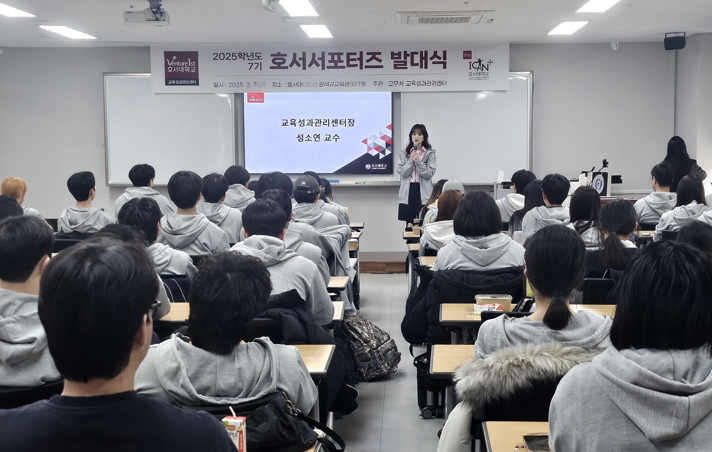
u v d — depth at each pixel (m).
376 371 3.92
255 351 1.59
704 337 1.02
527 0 6.14
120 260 0.87
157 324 2.68
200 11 6.50
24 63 8.77
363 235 8.94
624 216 3.28
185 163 8.66
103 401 0.83
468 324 2.61
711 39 7.88
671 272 1.02
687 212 4.63
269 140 8.65
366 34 7.67
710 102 7.96
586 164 8.62
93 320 0.82
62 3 6.23
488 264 3.02
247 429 1.46
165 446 0.84
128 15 6.19
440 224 4.15
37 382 1.69
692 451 0.98
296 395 1.62
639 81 8.50
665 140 8.55
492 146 8.50
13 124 8.87
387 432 3.19
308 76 8.41
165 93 8.53
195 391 1.48
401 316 5.63
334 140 8.62
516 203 5.55
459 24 7.15
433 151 7.87
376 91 8.40
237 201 5.47
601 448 1.04
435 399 3.40
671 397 0.97
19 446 0.80
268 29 7.38
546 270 1.68
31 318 1.71
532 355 1.52
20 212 3.63
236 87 8.45
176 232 3.75
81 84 8.77
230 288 1.54
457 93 8.45
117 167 8.73
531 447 1.42
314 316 2.73
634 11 6.66
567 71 8.52
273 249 2.60
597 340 1.59
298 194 4.49
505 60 8.27
